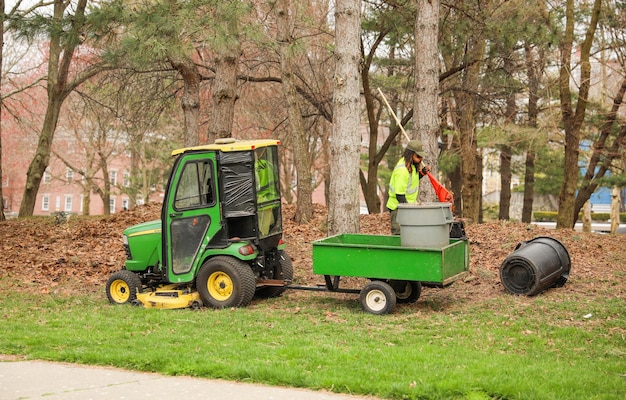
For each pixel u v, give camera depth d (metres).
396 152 29.27
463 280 11.68
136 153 37.75
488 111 22.59
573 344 7.95
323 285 11.43
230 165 10.22
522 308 9.65
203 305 10.31
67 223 18.75
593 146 24.30
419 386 6.04
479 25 18.84
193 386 6.33
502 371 6.54
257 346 7.70
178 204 10.41
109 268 13.81
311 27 22.48
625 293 10.67
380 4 19.44
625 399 5.82
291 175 36.88
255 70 24.81
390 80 24.14
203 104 26.92
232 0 12.73
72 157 40.50
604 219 48.06
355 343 7.83
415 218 9.29
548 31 19.55
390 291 9.46
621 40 22.92
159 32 12.84
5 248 15.77
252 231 10.30
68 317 9.77
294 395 6.04
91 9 13.99
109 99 27.25
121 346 7.82
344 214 11.68
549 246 10.86
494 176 58.72
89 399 5.95
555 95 22.92
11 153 39.34
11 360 7.43
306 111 26.69
